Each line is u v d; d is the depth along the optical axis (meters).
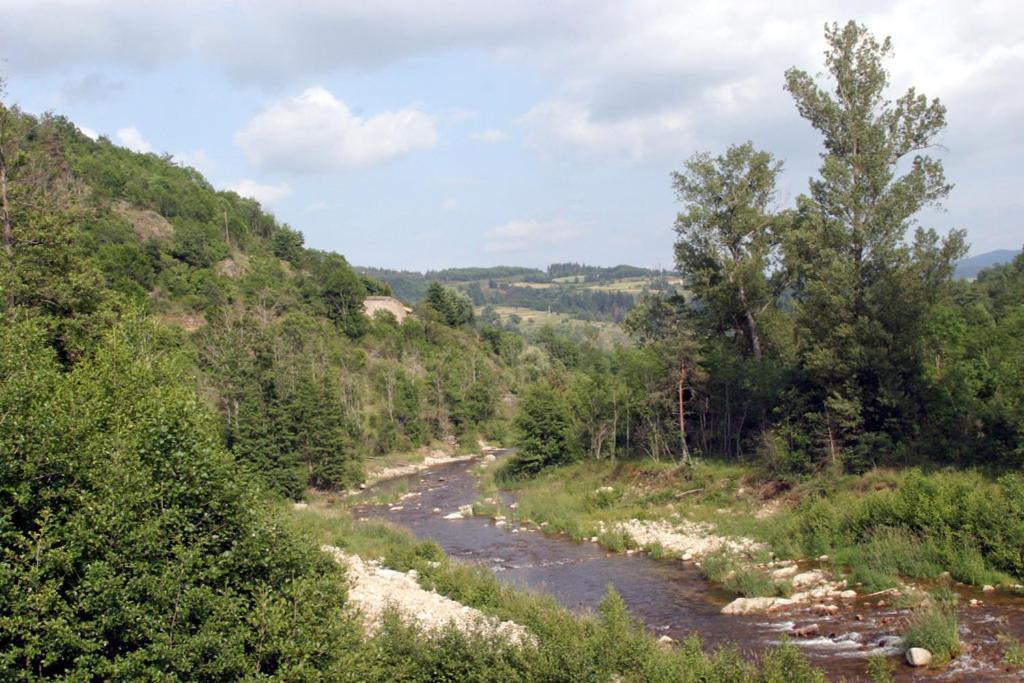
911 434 35.09
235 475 13.21
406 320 128.75
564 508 44.12
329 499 57.53
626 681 13.55
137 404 15.89
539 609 18.91
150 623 10.59
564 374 81.88
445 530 41.25
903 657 16.58
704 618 22.03
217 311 94.56
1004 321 39.00
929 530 24.92
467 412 94.56
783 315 50.94
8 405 11.45
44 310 29.84
